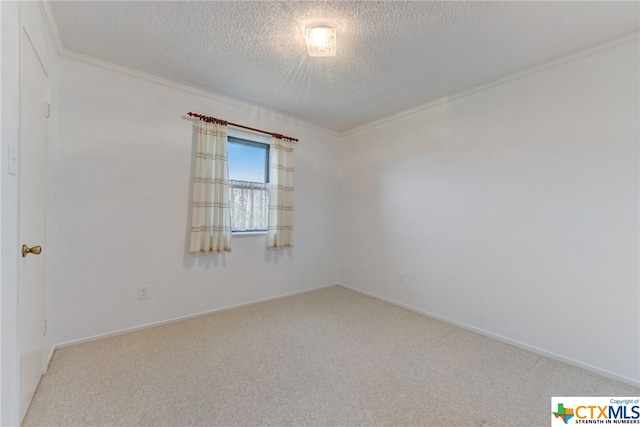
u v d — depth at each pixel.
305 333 2.40
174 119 2.55
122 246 2.31
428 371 1.85
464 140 2.60
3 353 1.04
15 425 1.17
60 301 2.05
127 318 2.34
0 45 1.00
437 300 2.81
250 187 3.13
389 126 3.31
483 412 1.47
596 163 1.88
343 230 3.94
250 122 3.03
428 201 2.90
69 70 2.07
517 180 2.26
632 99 1.75
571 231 1.99
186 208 2.63
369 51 1.98
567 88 2.00
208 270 2.79
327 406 1.50
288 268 3.46
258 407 1.48
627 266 1.77
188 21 1.71
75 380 1.68
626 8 1.54
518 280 2.25
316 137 3.69
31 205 1.45
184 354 2.01
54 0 1.54
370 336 2.37
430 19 1.65
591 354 1.90
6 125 1.05
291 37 1.85
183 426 1.35
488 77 2.33
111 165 2.25
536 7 1.54
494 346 2.24
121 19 1.70
